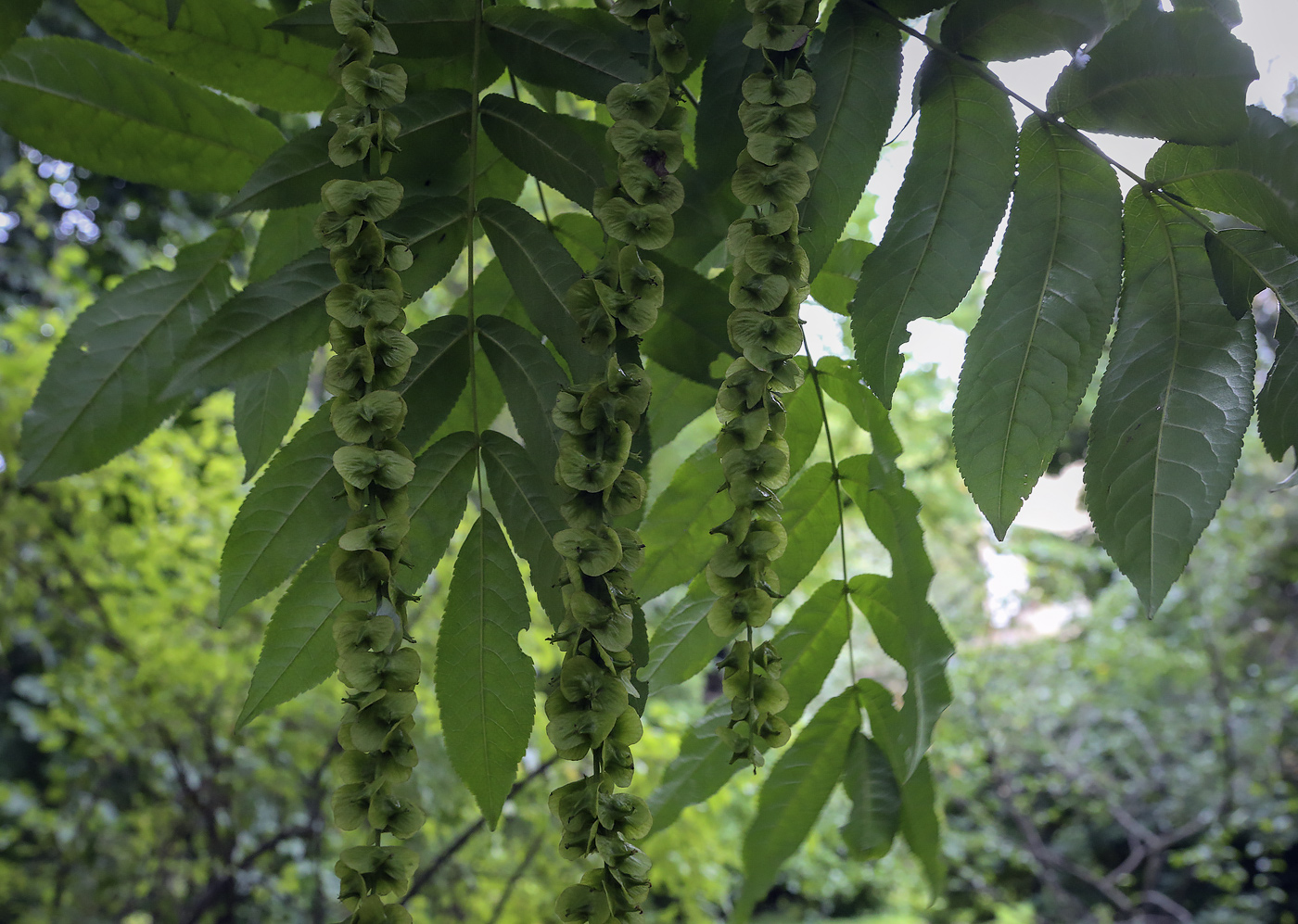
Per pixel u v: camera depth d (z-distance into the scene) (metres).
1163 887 9.66
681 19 0.70
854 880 7.55
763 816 1.24
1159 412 0.84
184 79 1.08
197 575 4.24
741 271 0.64
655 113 0.65
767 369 0.62
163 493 4.18
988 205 0.83
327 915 4.55
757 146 0.65
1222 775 8.61
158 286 1.14
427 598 4.34
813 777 1.22
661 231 0.63
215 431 4.35
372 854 0.52
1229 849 8.49
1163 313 0.85
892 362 0.82
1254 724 8.59
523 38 0.85
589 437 0.59
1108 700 9.08
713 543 1.08
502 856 4.17
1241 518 8.79
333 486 0.81
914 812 1.21
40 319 4.65
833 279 1.10
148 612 4.16
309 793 4.23
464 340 0.79
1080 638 9.40
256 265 1.16
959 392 0.83
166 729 4.27
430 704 4.07
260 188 0.81
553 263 0.78
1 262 6.04
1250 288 0.83
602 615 0.56
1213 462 0.83
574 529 0.57
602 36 0.84
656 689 1.08
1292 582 9.52
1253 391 0.83
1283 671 9.08
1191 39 0.77
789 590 1.09
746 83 0.66
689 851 3.78
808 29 0.67
